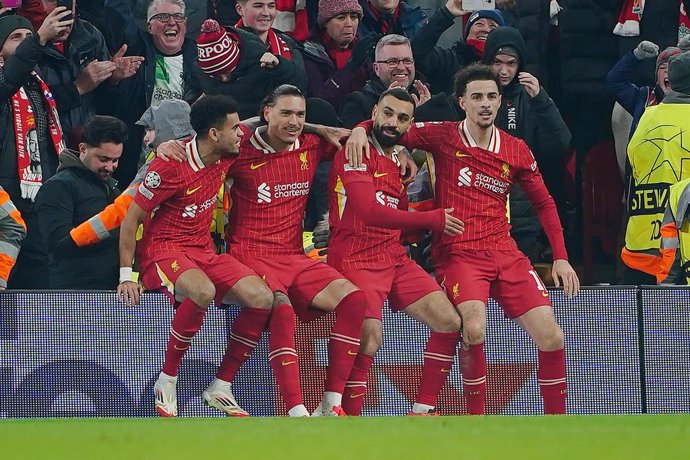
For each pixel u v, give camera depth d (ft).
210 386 71.10
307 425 59.26
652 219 85.46
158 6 93.35
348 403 71.61
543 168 96.07
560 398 72.95
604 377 76.28
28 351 73.41
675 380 76.48
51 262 79.36
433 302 71.61
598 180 99.04
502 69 88.94
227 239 73.41
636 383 76.28
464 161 73.51
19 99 82.69
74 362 73.46
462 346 72.49
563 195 98.12
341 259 72.90
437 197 74.54
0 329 73.15
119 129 81.05
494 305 75.72
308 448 52.65
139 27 95.14
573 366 76.28
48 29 80.28
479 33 94.27
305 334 73.87
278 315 69.10
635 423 59.31
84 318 73.41
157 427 59.00
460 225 71.51
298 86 88.58
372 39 92.73
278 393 73.31
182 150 69.97
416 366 74.64
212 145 69.92
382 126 72.54
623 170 97.96
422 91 90.38
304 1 96.68
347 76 92.79
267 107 71.67
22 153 82.58
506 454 51.01
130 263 71.00
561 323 76.13
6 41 84.28
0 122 81.87
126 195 77.66
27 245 82.64
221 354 73.67
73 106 89.25
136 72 93.30
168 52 94.43
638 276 92.22
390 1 99.60
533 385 75.66
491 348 75.77
